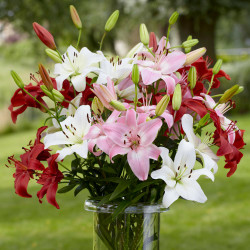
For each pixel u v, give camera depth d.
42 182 1.64
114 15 1.76
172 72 1.66
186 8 12.40
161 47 1.74
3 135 15.48
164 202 1.55
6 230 5.20
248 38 28.39
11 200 6.45
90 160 1.68
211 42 13.88
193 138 1.62
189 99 1.62
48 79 1.59
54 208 5.92
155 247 1.72
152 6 12.74
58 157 1.59
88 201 1.72
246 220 5.29
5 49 16.05
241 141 1.71
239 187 6.55
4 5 11.87
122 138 1.54
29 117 16.44
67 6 12.02
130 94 1.68
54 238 4.89
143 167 1.53
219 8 12.59
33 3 11.87
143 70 1.63
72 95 1.77
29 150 1.70
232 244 4.65
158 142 1.65
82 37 12.29
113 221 1.69
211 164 1.62
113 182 1.70
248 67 15.37
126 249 1.69
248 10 13.14
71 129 1.64
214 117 1.60
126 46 17.19
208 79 1.84
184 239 4.79
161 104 1.53
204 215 5.48
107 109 1.71
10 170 8.59
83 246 4.64
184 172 1.59
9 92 15.71
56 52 1.72
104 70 1.68
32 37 12.23
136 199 1.65
